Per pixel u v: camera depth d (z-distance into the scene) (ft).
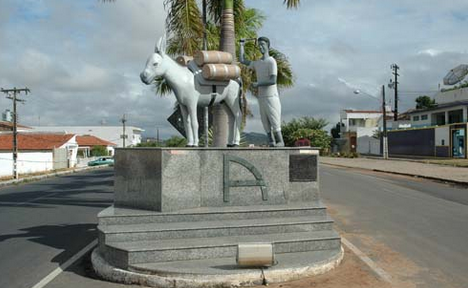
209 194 22.48
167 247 18.47
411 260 21.33
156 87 53.83
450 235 27.07
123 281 17.87
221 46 34.78
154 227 19.98
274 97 26.03
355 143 217.36
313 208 22.61
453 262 20.98
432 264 20.62
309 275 18.08
